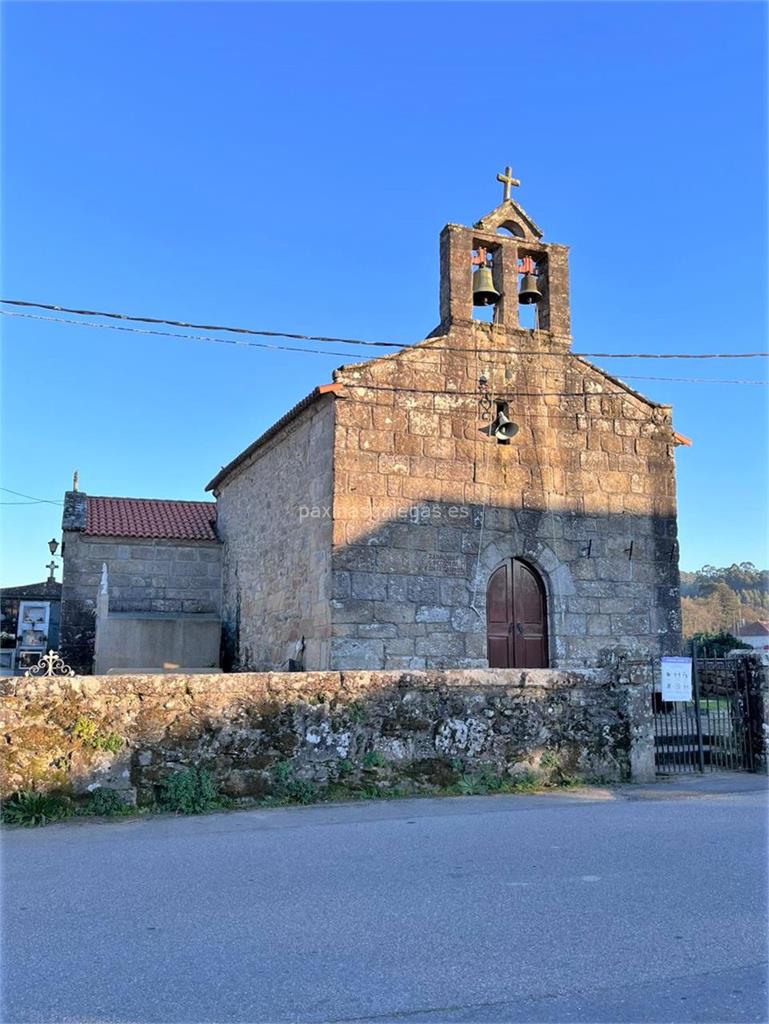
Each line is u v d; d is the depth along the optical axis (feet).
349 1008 14.78
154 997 15.17
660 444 58.59
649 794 35.94
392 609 49.01
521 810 31.71
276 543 60.54
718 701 46.32
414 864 23.81
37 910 19.80
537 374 55.83
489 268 57.77
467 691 36.45
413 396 51.80
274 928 18.57
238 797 31.89
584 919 19.16
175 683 31.91
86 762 30.32
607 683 39.47
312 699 33.76
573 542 54.75
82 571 76.48
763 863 24.00
